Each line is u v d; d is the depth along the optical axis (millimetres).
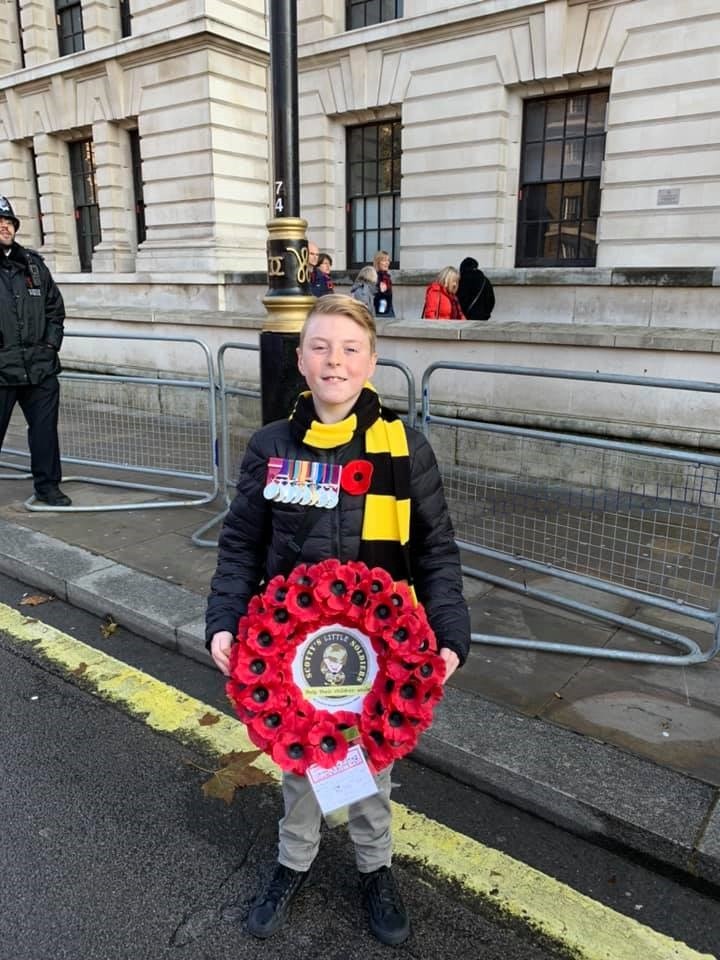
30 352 5410
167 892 2285
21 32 15047
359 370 1882
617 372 6148
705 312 7473
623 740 2889
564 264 10805
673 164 9516
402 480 1924
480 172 10969
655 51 9344
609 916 2215
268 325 4070
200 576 4500
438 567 2055
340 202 12828
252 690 1838
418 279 9852
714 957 2072
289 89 3863
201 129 11648
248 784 2803
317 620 1819
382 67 11562
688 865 2324
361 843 2182
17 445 7715
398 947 2107
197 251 11797
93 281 12742
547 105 10617
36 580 4617
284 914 2180
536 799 2633
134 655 3809
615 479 4090
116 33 13156
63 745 3037
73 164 14953
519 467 4617
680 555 3795
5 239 5223
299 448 1957
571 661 3539
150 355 10383
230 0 11406
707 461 3363
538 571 4121
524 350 6535
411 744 1834
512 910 2234
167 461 6520
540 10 9945
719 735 2932
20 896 2256
